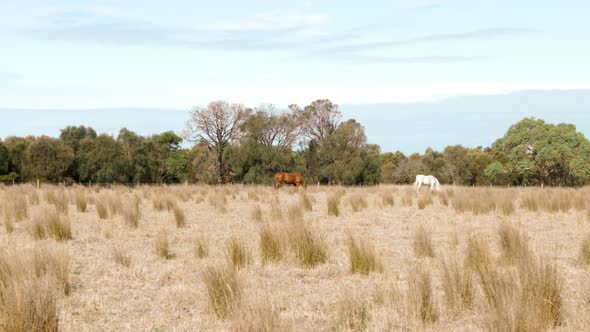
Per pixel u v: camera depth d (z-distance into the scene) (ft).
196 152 264.72
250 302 19.90
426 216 61.77
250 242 40.91
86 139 189.78
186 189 103.91
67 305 24.02
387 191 97.66
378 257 31.40
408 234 46.06
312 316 22.38
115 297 25.57
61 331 20.56
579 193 80.79
